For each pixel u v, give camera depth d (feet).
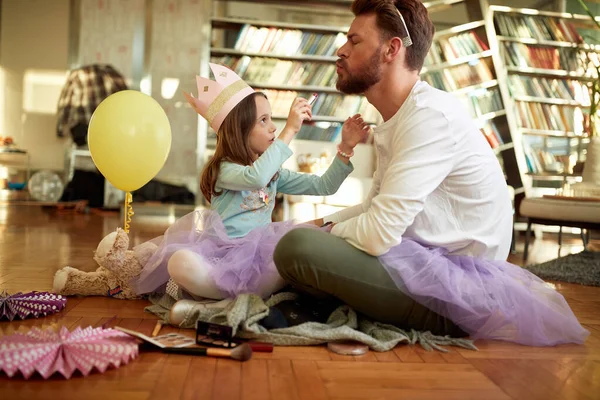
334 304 5.41
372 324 5.14
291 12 21.49
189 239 5.81
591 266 10.73
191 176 21.91
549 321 5.21
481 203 5.11
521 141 19.52
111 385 3.73
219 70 5.96
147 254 6.28
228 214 5.86
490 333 5.27
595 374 4.36
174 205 20.59
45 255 10.04
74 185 21.59
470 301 4.94
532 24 19.86
